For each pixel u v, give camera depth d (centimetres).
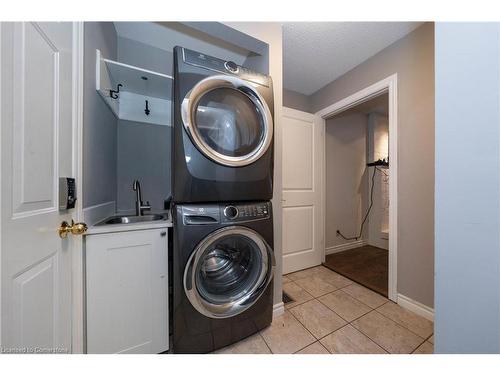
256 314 118
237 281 121
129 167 164
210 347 105
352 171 305
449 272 54
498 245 45
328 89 230
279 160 145
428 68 141
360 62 191
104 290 89
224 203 107
